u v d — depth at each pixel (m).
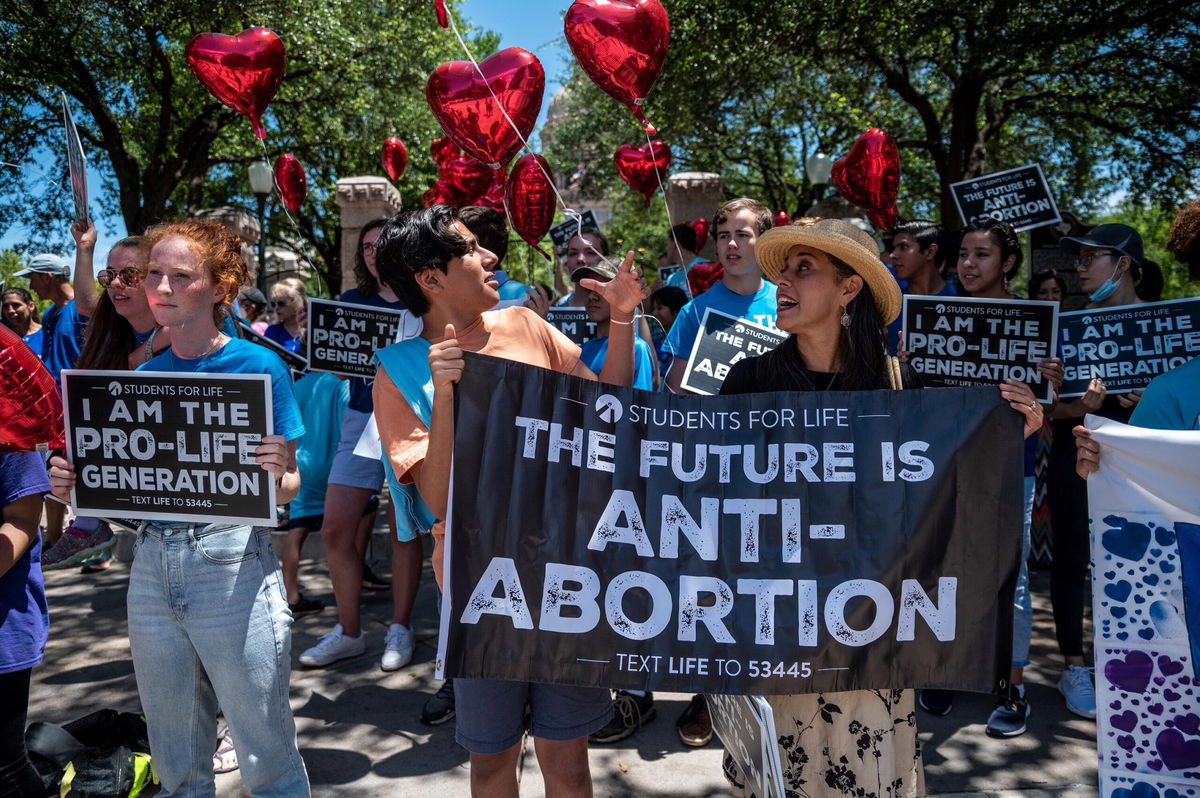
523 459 2.03
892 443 2.01
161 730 2.47
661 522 2.04
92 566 6.00
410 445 2.18
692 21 12.54
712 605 2.00
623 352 2.28
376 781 3.24
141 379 2.36
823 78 15.44
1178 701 2.01
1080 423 3.89
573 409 2.05
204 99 16.80
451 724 3.70
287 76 16.36
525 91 3.37
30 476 2.39
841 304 2.12
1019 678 3.58
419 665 4.33
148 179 16.25
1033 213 5.27
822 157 10.62
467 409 2.01
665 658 2.00
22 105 15.11
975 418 1.99
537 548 2.01
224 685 2.39
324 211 22.05
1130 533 2.05
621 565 2.03
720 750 3.45
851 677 1.96
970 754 3.41
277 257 17.58
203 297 2.44
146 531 2.43
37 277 5.62
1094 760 3.35
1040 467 5.66
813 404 2.05
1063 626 3.87
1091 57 13.01
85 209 3.51
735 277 3.91
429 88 3.47
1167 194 14.80
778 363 2.20
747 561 2.02
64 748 3.09
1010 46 10.60
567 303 5.38
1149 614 2.03
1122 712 2.05
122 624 4.93
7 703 2.49
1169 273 21.36
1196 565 2.00
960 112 13.55
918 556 1.97
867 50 12.95
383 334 4.34
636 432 2.07
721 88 13.69
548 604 2.01
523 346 2.33
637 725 3.59
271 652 2.44
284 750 2.49
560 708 2.19
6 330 2.24
